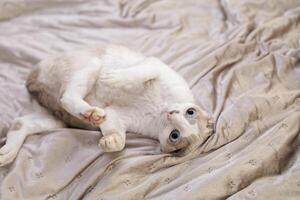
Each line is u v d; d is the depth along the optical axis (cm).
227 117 63
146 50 83
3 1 93
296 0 90
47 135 63
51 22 90
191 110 59
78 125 66
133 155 60
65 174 58
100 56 66
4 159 59
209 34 87
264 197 52
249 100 65
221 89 70
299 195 52
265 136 60
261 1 90
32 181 57
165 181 57
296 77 72
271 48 80
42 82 66
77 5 95
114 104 65
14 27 89
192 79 73
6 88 74
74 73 63
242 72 73
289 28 85
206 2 96
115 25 90
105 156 59
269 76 72
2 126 65
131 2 95
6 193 55
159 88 63
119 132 60
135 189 55
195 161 59
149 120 63
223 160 58
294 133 60
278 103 65
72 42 85
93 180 57
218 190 54
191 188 54
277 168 57
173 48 82
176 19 90
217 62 76
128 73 62
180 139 57
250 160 56
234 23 88
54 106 66
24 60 81
